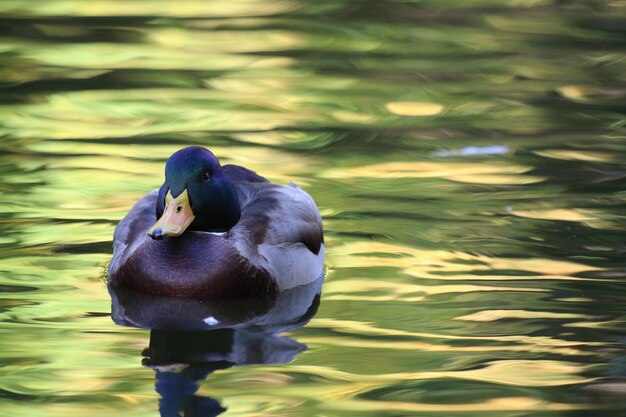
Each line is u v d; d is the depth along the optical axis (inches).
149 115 687.7
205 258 457.7
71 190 565.9
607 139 649.0
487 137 654.5
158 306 451.5
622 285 460.1
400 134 659.4
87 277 473.7
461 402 361.1
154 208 484.7
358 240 513.0
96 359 396.2
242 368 390.0
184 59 806.5
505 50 836.0
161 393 367.9
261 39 859.4
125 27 885.2
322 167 603.5
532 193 565.6
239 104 711.7
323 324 430.0
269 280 463.2
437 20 914.1
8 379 377.7
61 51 821.2
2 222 523.8
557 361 390.9
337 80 764.6
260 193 493.0
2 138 643.5
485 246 503.5
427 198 559.5
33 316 433.7
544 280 466.0
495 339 410.3
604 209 543.5
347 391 369.4
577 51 832.3
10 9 923.4
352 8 943.7
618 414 351.3
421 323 427.2
